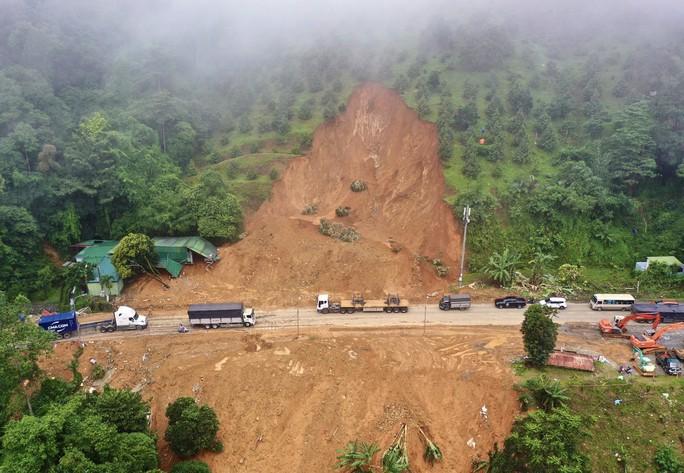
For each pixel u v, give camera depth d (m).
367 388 49.03
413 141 86.75
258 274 69.19
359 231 77.81
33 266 67.75
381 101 96.00
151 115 90.38
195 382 49.81
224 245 74.38
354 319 59.72
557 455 36.16
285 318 60.28
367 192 85.38
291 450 44.19
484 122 86.19
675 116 78.12
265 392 48.72
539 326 47.41
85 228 74.88
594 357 50.44
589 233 72.50
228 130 102.44
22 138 69.25
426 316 60.12
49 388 41.59
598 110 86.75
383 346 53.94
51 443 32.44
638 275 66.50
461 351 52.88
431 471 43.16
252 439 44.94
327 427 45.81
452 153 80.19
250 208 80.69
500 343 54.00
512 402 45.91
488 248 69.69
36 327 38.50
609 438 42.81
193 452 41.78
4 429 33.84
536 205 72.62
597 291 64.88
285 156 89.75
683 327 51.66
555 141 83.62
